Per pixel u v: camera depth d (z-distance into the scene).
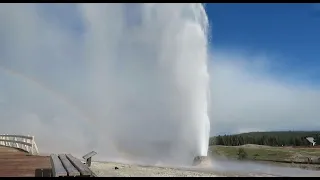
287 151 36.47
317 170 21.19
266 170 20.70
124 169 16.91
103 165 18.70
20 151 24.77
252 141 65.62
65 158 11.53
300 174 19.08
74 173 7.34
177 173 16.25
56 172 7.43
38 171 10.45
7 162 16.47
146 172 16.00
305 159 27.75
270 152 35.44
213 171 18.62
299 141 60.72
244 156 32.34
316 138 60.78
